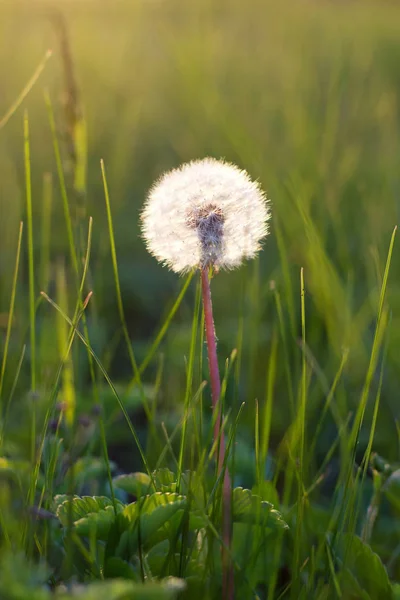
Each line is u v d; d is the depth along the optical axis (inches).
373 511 27.8
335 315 35.4
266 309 41.3
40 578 22.3
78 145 30.8
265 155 53.5
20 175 51.4
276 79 74.0
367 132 59.3
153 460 29.6
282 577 28.2
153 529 24.8
